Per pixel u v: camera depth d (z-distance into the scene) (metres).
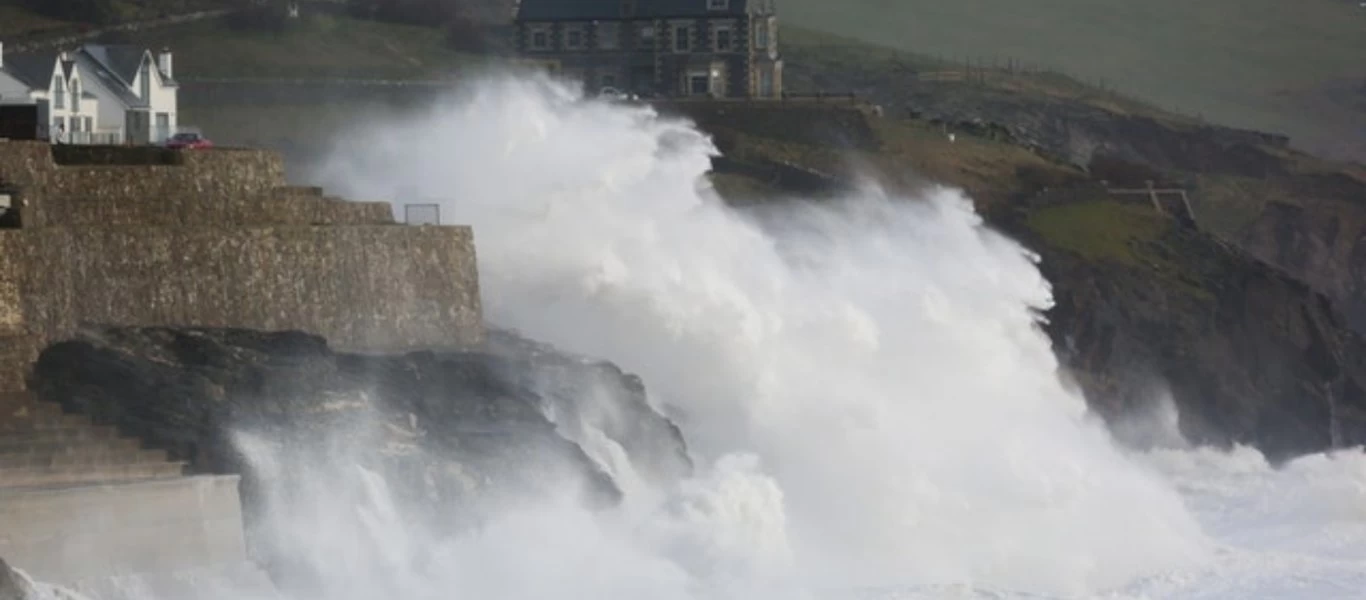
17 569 165.38
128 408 190.12
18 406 188.25
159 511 175.12
